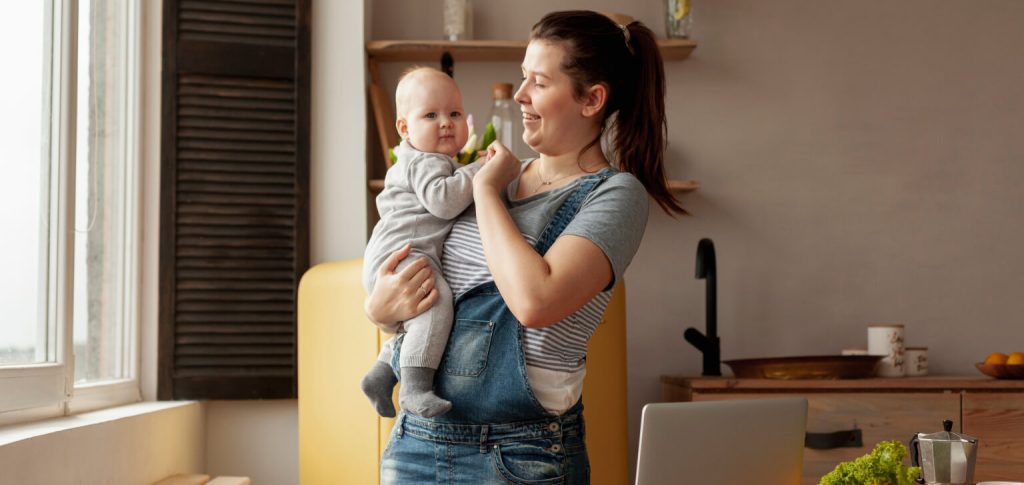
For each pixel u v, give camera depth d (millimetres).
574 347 1516
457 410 1486
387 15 3578
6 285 2184
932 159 3633
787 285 3590
